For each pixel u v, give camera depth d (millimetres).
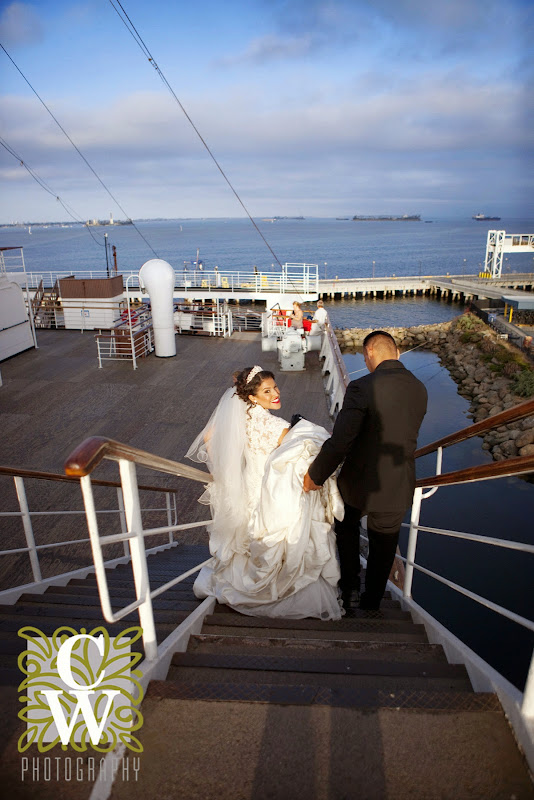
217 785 1527
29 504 6621
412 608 3184
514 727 1688
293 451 3109
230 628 2865
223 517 3205
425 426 22953
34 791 1479
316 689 1890
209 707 1809
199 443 3428
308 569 3125
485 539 2141
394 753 1631
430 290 64375
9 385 11359
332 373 10461
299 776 1558
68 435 8742
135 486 1934
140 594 2008
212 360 13258
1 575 4977
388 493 2734
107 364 12914
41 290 19469
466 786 1524
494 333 35062
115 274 20797
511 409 1988
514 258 136625
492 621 9820
